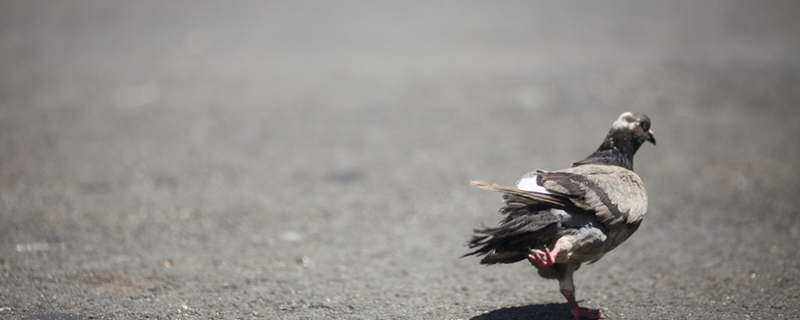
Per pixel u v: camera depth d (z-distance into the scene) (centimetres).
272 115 1981
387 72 2531
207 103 2114
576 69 2458
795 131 1723
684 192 1296
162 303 784
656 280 878
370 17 3750
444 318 755
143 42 3120
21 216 1124
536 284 874
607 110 1986
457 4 4153
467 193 1329
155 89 2288
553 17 3659
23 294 796
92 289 822
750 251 977
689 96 2080
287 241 1052
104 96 2181
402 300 813
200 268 916
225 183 1376
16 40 3139
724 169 1445
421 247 1035
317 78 2455
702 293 826
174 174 1429
